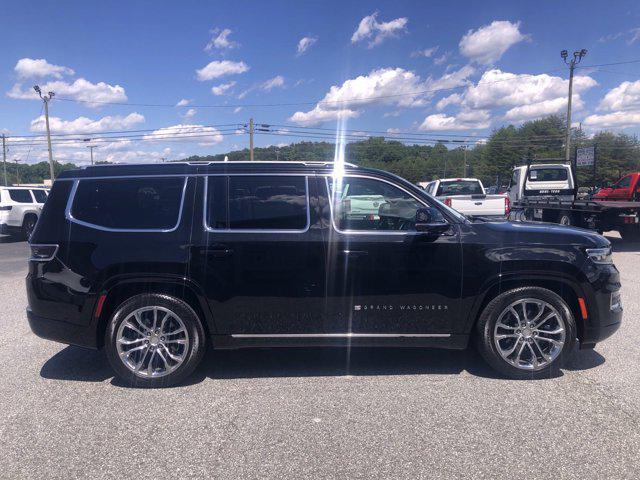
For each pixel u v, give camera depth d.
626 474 2.98
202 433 3.54
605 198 18.34
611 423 3.59
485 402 3.96
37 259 4.41
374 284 4.33
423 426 3.59
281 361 4.96
